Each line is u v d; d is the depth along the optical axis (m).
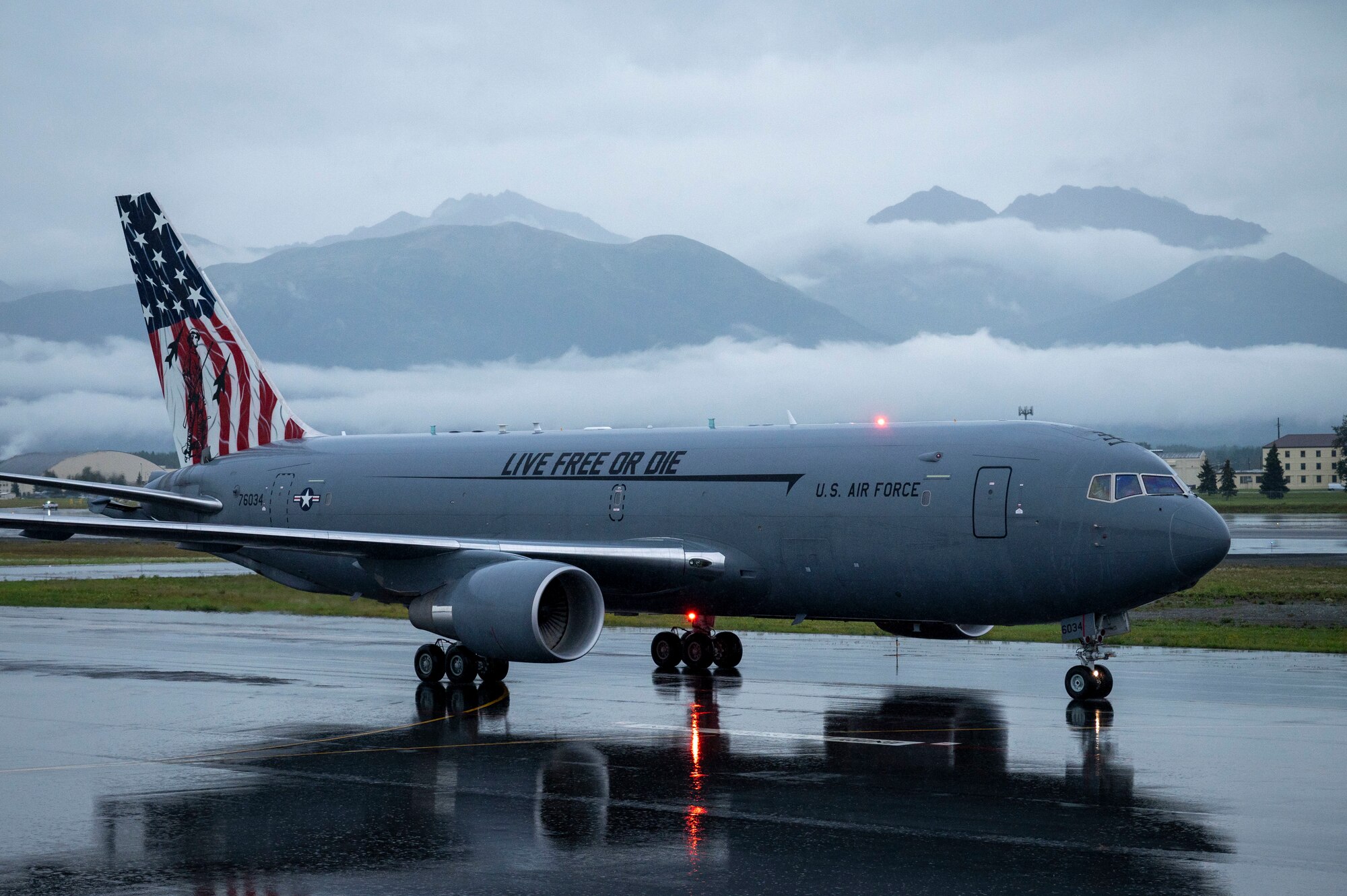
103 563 137.62
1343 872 20.09
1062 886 19.45
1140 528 38.88
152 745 31.86
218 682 44.16
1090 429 42.28
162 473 64.94
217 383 63.78
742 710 37.31
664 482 48.84
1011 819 23.66
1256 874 19.98
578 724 34.91
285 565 56.00
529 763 29.38
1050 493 40.44
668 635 48.59
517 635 40.72
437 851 21.72
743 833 22.75
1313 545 129.75
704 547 47.12
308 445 60.94
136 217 65.44
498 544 45.06
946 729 33.50
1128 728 33.47
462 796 25.95
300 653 53.66
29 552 163.00
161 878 20.22
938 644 56.19
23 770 28.73
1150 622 63.78
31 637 60.09
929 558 42.31
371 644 57.34
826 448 45.94
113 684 43.62
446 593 43.09
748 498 46.44
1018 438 42.28
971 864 20.64
